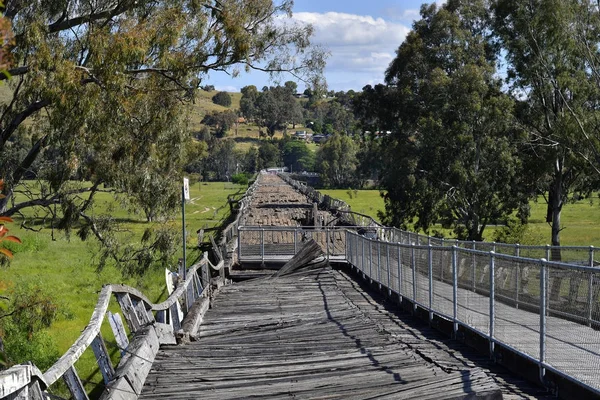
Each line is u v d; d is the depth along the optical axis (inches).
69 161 734.5
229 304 649.6
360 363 390.0
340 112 6860.2
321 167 5236.2
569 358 320.8
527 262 382.0
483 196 1688.0
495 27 1739.7
